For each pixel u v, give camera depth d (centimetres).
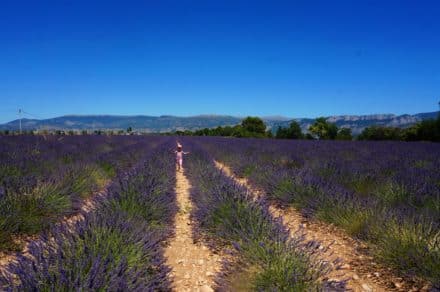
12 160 875
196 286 390
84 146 1625
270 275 345
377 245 458
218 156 1772
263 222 491
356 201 609
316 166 1006
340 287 338
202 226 552
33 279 275
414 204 605
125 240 377
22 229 512
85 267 301
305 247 391
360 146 2052
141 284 304
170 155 1546
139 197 586
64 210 608
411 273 393
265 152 1644
